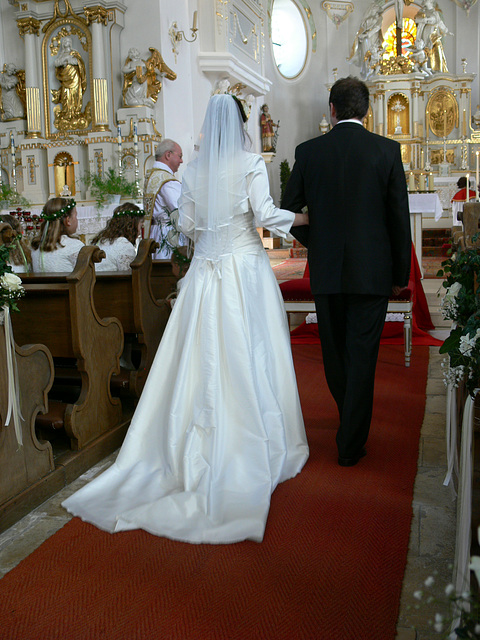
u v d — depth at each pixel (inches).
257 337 113.2
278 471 108.6
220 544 91.1
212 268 113.0
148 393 116.0
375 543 91.0
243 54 485.4
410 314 192.2
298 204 119.0
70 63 386.6
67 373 141.6
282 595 79.2
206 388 108.1
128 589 81.4
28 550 93.0
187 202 115.4
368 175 109.6
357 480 112.6
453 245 162.2
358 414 115.0
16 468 103.7
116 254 164.9
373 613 75.2
